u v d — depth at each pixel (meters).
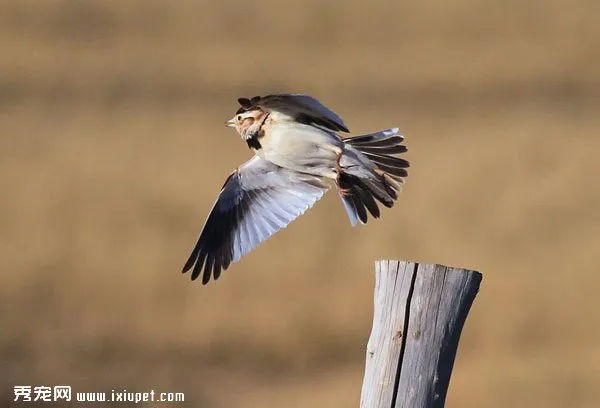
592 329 16.86
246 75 38.94
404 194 22.69
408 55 41.81
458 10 45.84
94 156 25.78
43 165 24.52
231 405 14.78
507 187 23.59
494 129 31.05
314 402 14.66
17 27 42.12
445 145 28.02
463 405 14.44
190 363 16.06
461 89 37.69
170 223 20.66
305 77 39.19
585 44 42.69
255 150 7.62
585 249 20.12
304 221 20.48
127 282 18.03
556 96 36.75
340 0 46.34
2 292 17.92
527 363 15.57
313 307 17.44
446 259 19.83
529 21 45.28
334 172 7.53
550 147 27.64
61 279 18.22
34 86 35.78
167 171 24.33
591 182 24.11
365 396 6.18
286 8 46.03
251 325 16.97
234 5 46.16
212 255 7.49
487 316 17.00
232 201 7.61
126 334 16.86
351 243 20.03
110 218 20.78
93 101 34.12
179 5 45.69
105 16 43.62
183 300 17.61
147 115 32.19
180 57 40.19
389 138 7.65
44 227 20.22
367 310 17.50
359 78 39.19
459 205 22.27
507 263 19.48
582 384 14.84
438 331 6.09
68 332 16.81
